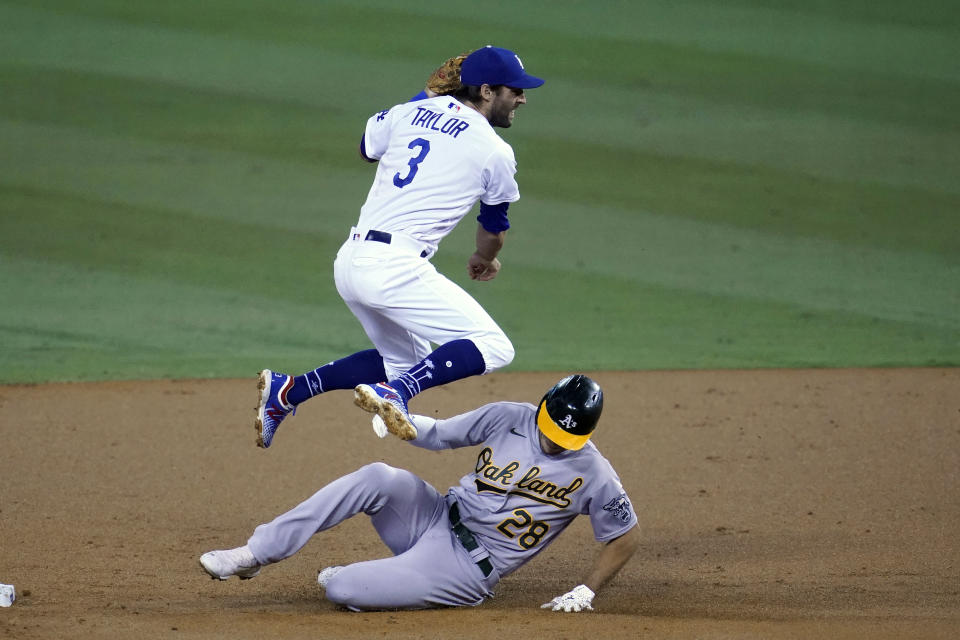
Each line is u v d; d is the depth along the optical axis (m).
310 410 33.38
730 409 33.00
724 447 29.67
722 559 21.92
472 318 17.61
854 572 21.02
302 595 19.44
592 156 59.12
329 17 75.81
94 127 60.22
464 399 33.69
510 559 18.12
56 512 24.34
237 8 77.00
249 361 36.88
